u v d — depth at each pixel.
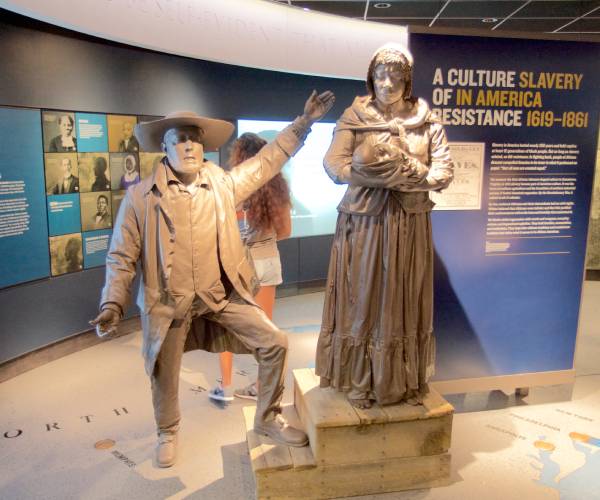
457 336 3.02
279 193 3.04
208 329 2.59
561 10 4.90
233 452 2.66
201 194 2.28
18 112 3.50
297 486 2.24
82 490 2.36
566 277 3.08
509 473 2.46
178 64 4.61
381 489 2.31
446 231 2.89
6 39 3.38
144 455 2.64
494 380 3.10
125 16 3.52
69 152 3.89
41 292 3.77
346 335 2.30
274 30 4.69
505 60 2.79
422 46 2.71
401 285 2.23
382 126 2.18
